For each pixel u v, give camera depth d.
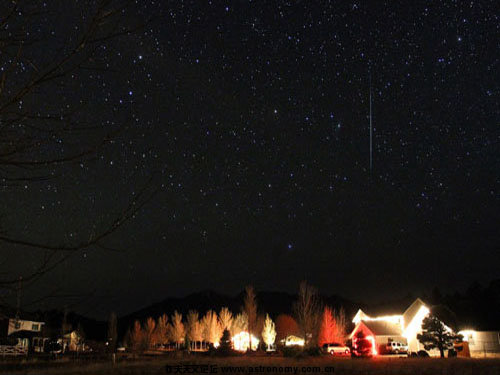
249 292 54.56
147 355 39.88
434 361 27.89
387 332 44.75
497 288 52.84
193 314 71.19
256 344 63.22
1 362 22.42
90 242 2.44
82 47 2.48
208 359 32.47
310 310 44.56
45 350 25.34
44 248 2.35
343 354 44.41
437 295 62.34
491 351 44.06
